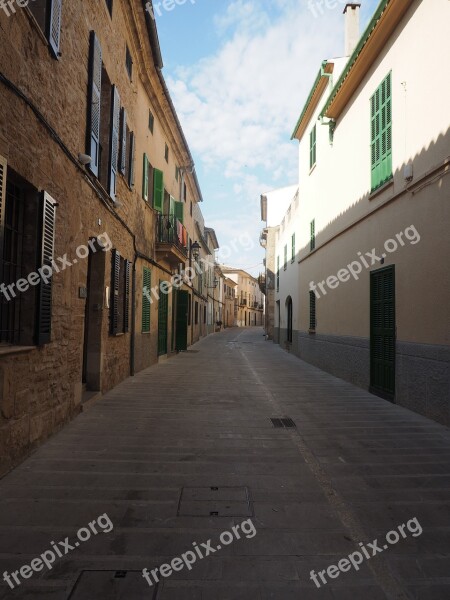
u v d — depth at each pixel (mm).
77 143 6402
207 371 12633
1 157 3889
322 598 2516
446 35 6480
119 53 9164
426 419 6797
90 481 4121
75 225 6320
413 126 7449
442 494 3965
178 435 5734
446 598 2537
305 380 11078
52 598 2465
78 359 6621
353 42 13039
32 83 4719
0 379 4051
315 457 4953
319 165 13898
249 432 5965
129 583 2611
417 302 7219
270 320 32500
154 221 13758
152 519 3400
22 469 4375
